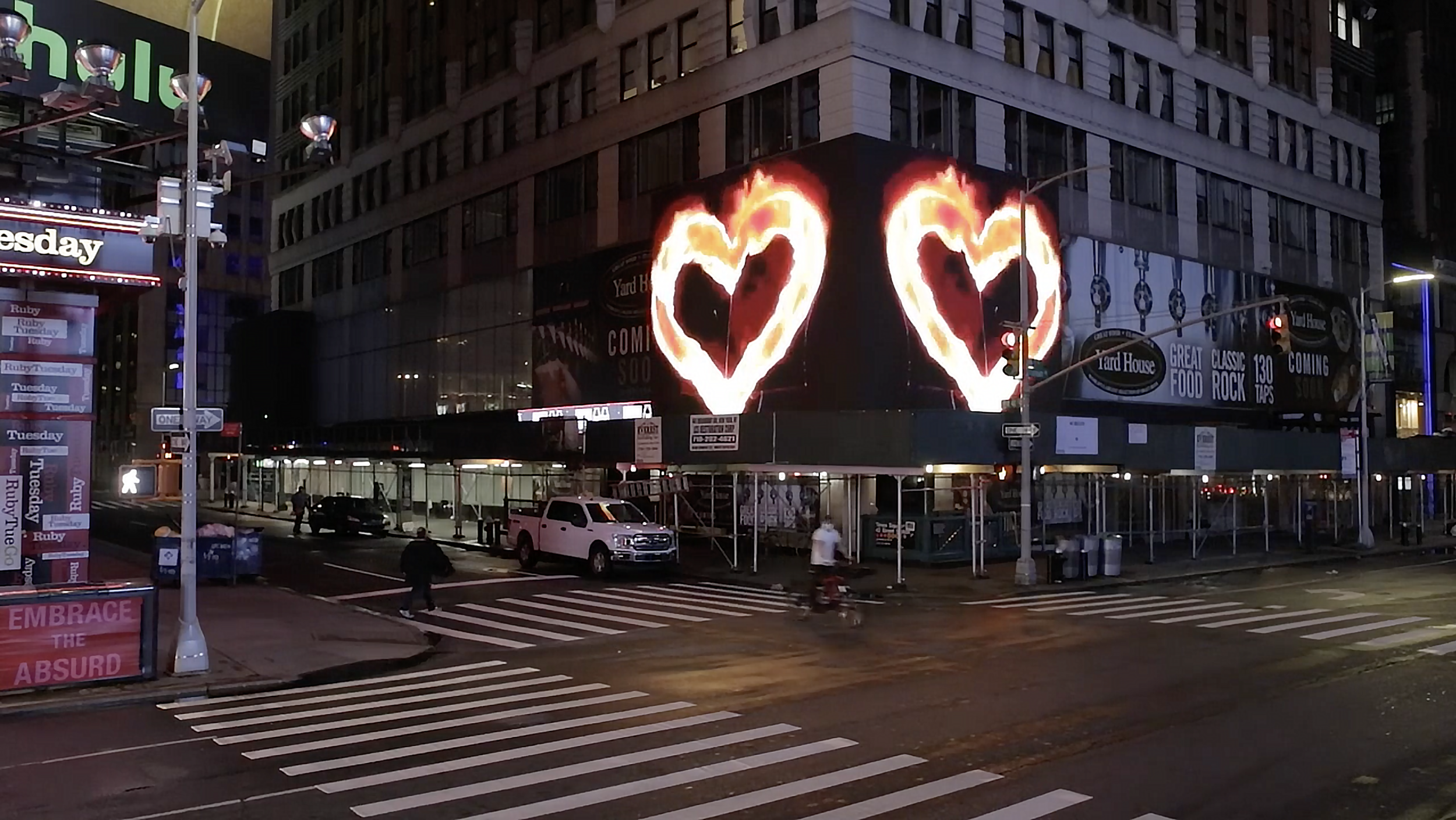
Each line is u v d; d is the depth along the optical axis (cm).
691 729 1080
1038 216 3678
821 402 3192
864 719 1126
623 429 3466
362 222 5716
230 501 5978
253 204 9862
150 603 1346
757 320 3403
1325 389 4959
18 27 1432
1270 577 2917
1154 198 4188
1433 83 6284
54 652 1280
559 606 2188
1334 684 1312
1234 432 3531
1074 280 3809
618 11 4053
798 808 805
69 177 1939
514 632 1833
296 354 6216
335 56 6075
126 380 9688
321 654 1563
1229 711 1155
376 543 3747
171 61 2047
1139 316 4059
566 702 1236
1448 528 4578
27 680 1259
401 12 5441
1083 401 3819
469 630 1861
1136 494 3897
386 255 5528
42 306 1844
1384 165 6322
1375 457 4369
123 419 9669
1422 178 6162
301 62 6475
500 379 4641
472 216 4881
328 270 6128
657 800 828
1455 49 6519
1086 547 2712
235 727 1115
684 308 3666
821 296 3216
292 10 6600
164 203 1465
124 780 899
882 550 3084
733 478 3434
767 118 3459
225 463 7031
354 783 883
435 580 2678
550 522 2922
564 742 1027
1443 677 1358
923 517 3047
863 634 1791
